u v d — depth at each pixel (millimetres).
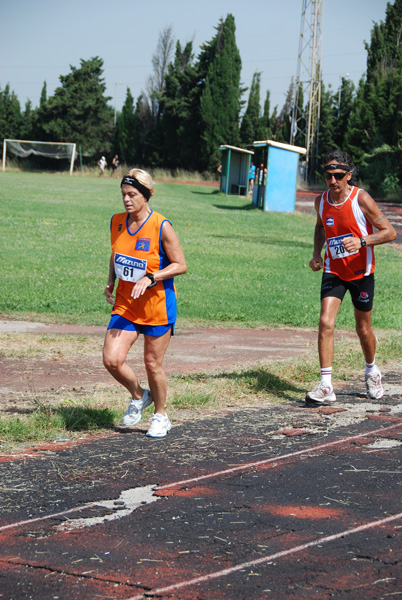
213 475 5105
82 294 16141
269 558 3668
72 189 52344
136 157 91125
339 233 7195
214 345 11578
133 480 5004
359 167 63438
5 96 97938
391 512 4332
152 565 3604
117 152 92375
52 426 6480
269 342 12055
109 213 35312
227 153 54312
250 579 3438
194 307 15406
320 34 74625
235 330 13414
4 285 16656
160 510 4387
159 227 5809
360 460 5449
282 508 4406
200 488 4812
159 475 5117
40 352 10320
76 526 4141
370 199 7020
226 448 5840
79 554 3742
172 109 84312
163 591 3330
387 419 6824
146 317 6000
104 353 6055
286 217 39000
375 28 72375
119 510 4398
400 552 3727
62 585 3402
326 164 7012
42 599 3268
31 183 58188
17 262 20016
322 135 76625
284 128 84562
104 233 27656
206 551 3766
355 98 72750
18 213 32906
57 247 23297
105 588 3367
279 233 31516
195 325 13812
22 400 7469
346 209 7074
